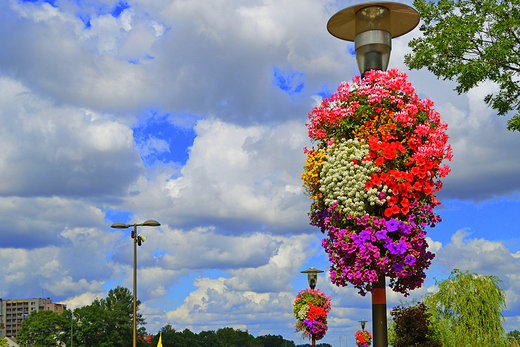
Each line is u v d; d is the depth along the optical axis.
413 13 8.77
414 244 7.32
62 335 110.94
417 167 7.38
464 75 11.63
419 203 7.43
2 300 196.62
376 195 7.40
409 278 7.79
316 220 8.24
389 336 12.12
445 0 12.59
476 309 12.04
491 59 11.54
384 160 7.49
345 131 7.98
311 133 8.16
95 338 114.06
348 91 8.00
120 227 20.55
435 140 7.53
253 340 134.38
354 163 7.55
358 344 20.92
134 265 20.69
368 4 8.48
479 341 11.73
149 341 121.38
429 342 10.27
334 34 9.45
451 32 11.67
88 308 117.12
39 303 196.75
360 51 8.62
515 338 12.01
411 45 13.15
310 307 19.52
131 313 119.56
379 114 7.76
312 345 20.11
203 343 137.25
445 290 12.71
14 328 194.62
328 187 7.61
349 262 7.49
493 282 12.39
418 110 7.73
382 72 7.97
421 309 10.92
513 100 12.80
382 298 7.63
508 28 11.66
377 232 7.17
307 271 20.20
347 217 7.41
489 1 11.99
